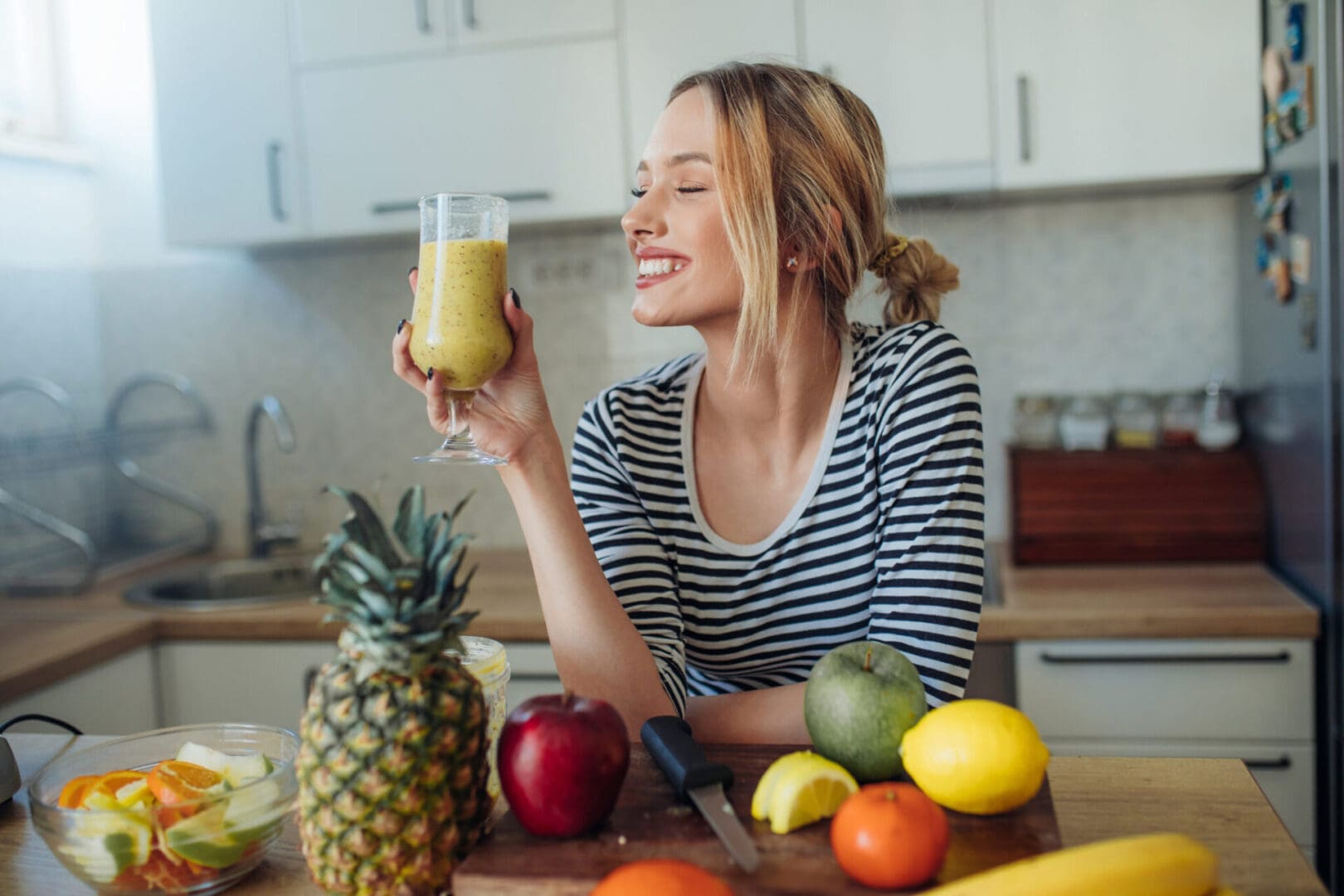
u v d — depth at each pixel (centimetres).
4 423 264
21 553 265
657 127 118
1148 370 255
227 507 295
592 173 236
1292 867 78
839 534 121
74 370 288
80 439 254
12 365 269
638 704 104
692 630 127
